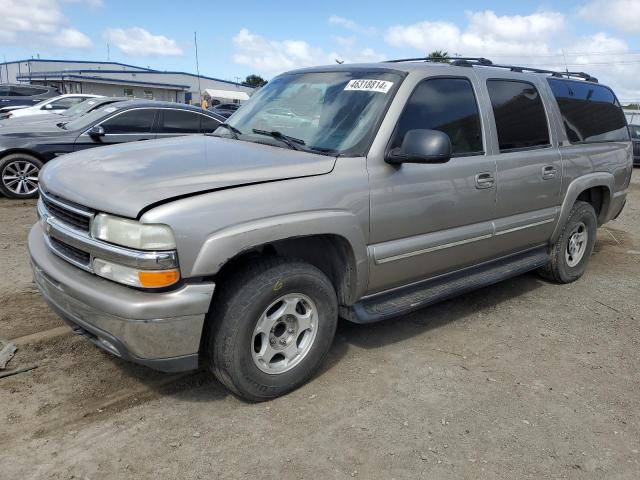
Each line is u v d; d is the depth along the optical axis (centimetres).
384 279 358
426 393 335
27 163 828
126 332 265
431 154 318
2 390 314
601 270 611
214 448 275
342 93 374
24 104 2161
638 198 1180
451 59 429
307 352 327
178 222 261
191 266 266
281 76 445
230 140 373
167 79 5334
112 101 1023
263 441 282
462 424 305
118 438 279
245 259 303
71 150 845
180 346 274
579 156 501
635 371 378
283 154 329
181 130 920
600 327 450
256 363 304
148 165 303
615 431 307
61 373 336
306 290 314
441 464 272
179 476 255
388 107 349
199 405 312
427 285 400
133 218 260
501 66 467
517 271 460
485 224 416
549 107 478
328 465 267
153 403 312
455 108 391
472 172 393
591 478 269
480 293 514
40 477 249
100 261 274
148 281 262
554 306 490
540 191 460
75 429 284
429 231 374
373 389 337
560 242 516
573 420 315
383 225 341
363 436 290
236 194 280
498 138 420
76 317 287
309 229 302
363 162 332
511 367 374
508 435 298
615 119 577
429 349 394
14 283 476
